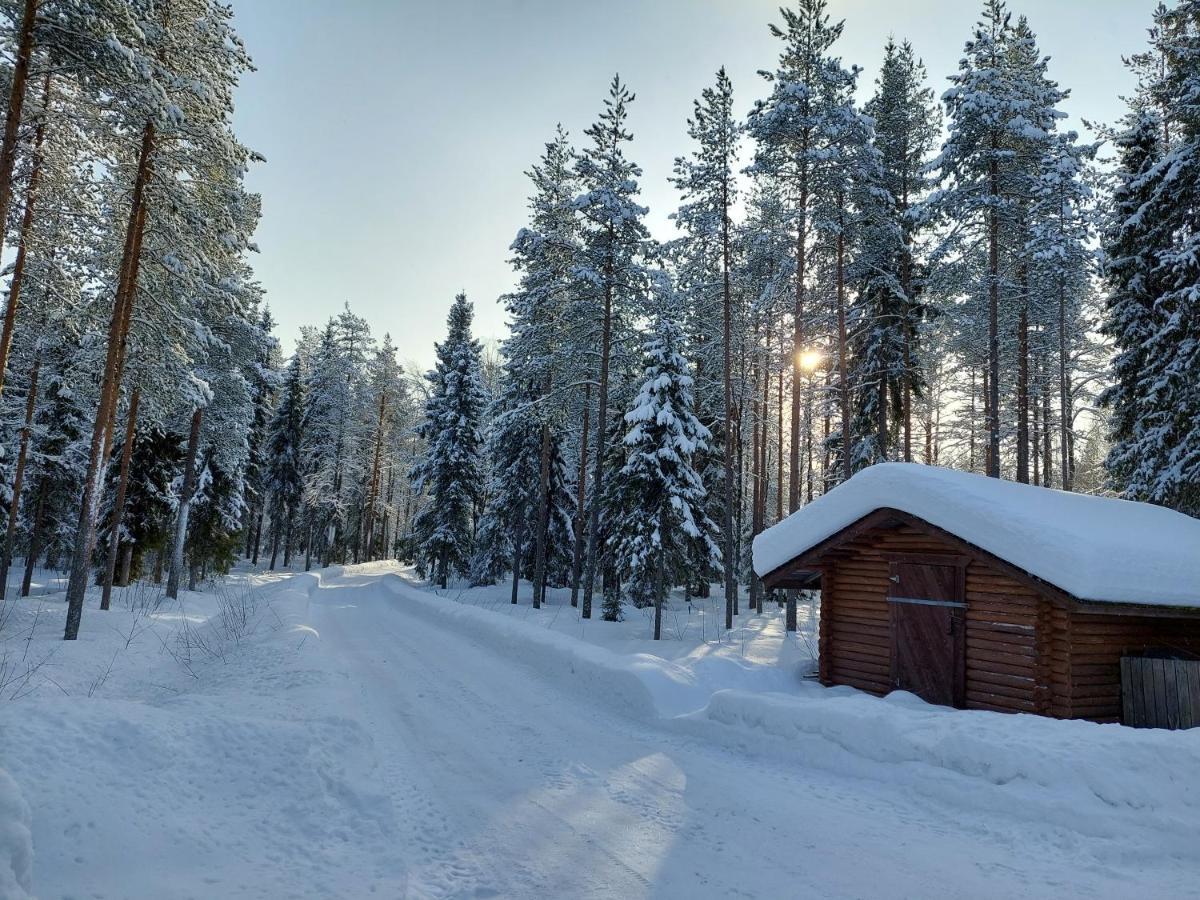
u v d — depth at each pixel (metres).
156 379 19.83
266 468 49.41
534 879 5.09
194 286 18.58
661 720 10.05
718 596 36.09
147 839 4.52
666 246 25.50
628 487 21.83
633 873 5.23
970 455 40.47
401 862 5.12
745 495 36.66
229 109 17.14
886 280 22.80
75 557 15.19
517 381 33.59
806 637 20.03
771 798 6.94
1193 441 17.11
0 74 12.52
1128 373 19.81
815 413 28.08
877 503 10.71
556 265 28.00
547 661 13.81
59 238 16.00
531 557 35.50
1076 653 9.11
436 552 36.47
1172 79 18.20
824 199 21.73
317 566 59.09
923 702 9.85
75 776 4.84
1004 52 21.34
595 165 25.95
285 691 9.73
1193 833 5.52
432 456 38.19
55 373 27.02
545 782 7.33
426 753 8.21
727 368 23.09
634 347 26.78
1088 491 43.59
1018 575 8.98
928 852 5.66
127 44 13.48
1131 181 19.80
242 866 4.57
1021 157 20.08
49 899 3.71
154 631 18.03
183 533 27.08
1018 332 23.30
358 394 59.31
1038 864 5.41
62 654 13.27
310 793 5.86
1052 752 6.55
